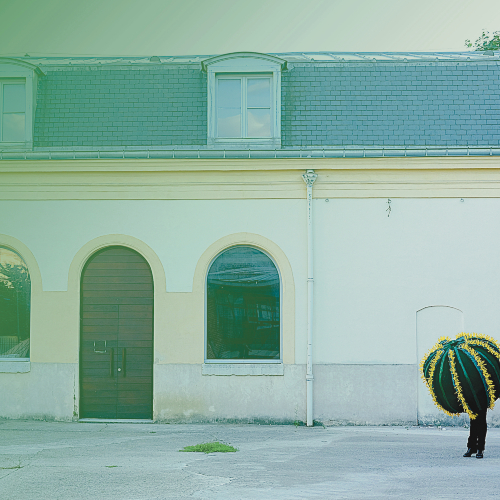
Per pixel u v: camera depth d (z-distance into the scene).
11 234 12.09
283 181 11.97
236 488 6.36
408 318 11.71
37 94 12.42
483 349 8.17
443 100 12.20
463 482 6.66
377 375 11.64
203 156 11.84
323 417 11.59
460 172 11.80
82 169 11.92
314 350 11.70
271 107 12.16
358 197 11.88
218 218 11.97
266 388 11.66
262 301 11.91
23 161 11.89
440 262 11.77
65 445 9.45
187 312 11.83
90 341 11.98
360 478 6.89
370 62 12.44
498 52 12.92
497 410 11.60
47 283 11.98
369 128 12.07
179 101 12.30
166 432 10.73
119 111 12.28
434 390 8.28
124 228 12.00
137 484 6.60
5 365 11.84
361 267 11.80
